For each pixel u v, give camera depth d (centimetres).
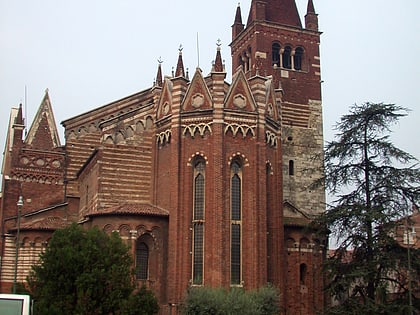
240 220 5956
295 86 8425
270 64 8394
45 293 4672
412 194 5628
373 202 5644
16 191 7762
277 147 6538
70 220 7425
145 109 6606
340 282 5397
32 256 6688
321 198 8094
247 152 6069
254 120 6153
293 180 8038
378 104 5878
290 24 8700
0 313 3262
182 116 6125
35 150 7900
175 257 5812
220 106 6009
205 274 5719
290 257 6681
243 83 6206
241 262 5856
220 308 5291
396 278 5800
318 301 6650
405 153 5747
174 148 6069
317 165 8181
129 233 5878
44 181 7869
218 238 5716
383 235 5350
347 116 5994
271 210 6319
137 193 6397
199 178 6041
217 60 6138
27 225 6919
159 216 5994
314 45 8694
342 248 5625
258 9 8512
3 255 7138
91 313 4650
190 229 5900
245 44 8812
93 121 8006
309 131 8319
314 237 6669
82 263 4766
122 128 6494
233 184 6022
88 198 6925
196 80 6175
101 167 6347
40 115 8756
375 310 5162
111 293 4700
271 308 5550
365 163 5806
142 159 6488
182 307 5506
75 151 7950
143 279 5878
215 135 5941
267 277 6078
